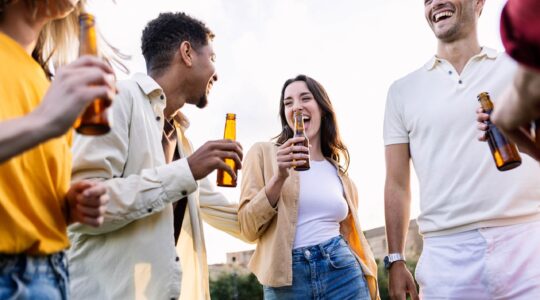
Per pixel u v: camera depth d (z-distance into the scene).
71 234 2.05
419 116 2.61
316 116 3.23
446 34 2.58
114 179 1.97
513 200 2.32
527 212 2.30
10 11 1.32
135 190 1.95
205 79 2.45
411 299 2.73
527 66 1.06
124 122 2.07
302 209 2.90
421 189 2.59
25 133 0.99
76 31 1.63
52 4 1.34
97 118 1.20
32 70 1.30
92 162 1.95
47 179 1.29
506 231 2.31
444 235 2.46
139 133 2.12
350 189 3.21
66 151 1.42
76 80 1.03
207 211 2.83
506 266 2.29
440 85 2.59
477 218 2.36
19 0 1.31
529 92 1.11
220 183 2.51
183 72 2.40
